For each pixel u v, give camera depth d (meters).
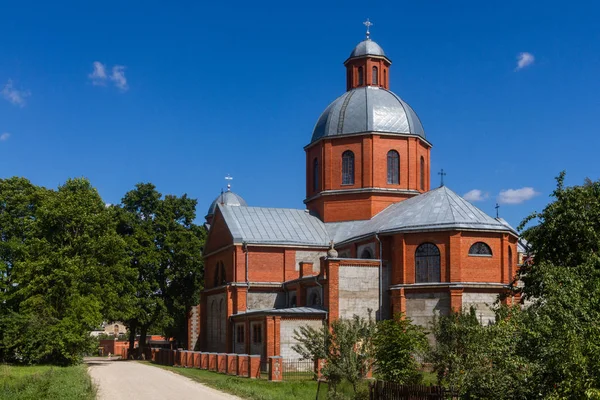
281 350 42.91
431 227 43.66
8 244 52.06
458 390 19.58
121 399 27.94
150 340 104.81
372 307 44.81
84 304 51.03
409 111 56.56
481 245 43.84
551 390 14.95
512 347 16.03
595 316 16.34
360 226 53.59
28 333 48.94
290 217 57.12
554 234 26.05
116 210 65.69
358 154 54.81
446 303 42.78
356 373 26.70
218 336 55.84
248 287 52.38
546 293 18.89
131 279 61.34
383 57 58.62
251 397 28.59
